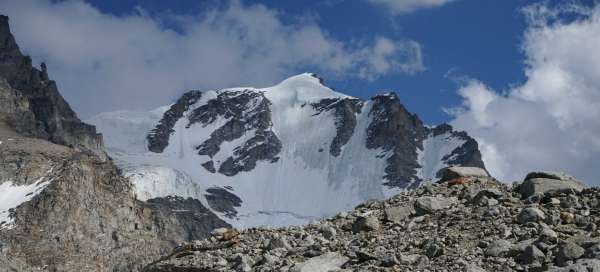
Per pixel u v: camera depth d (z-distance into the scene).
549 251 21.53
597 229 23.20
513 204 27.61
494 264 21.50
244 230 30.58
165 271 26.98
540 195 27.61
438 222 26.98
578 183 29.31
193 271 25.92
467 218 26.52
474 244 23.67
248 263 25.20
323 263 23.28
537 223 24.42
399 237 25.92
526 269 20.80
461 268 21.19
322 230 28.42
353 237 27.20
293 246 26.64
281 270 23.27
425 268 21.81
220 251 27.59
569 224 24.28
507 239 23.44
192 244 29.70
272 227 30.78
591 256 20.05
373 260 23.08
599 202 25.92
